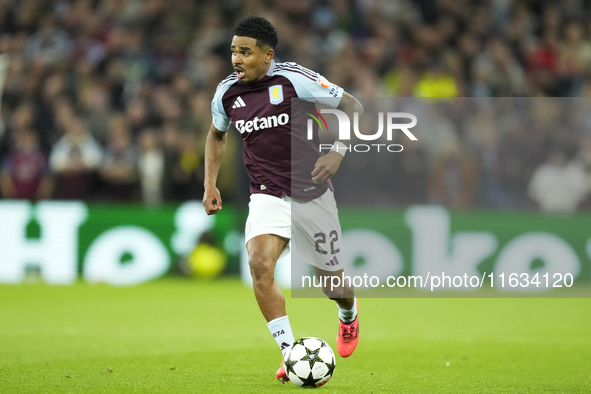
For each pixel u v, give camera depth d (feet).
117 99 147.33
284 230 52.54
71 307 98.73
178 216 129.39
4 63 163.73
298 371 49.70
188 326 83.76
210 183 55.47
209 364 60.70
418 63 155.63
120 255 129.59
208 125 138.31
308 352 49.93
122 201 133.90
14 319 87.86
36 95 152.35
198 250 128.47
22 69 157.07
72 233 129.80
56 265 130.21
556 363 62.44
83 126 138.41
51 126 145.59
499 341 74.18
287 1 162.40
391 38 160.86
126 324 84.84
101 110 142.20
